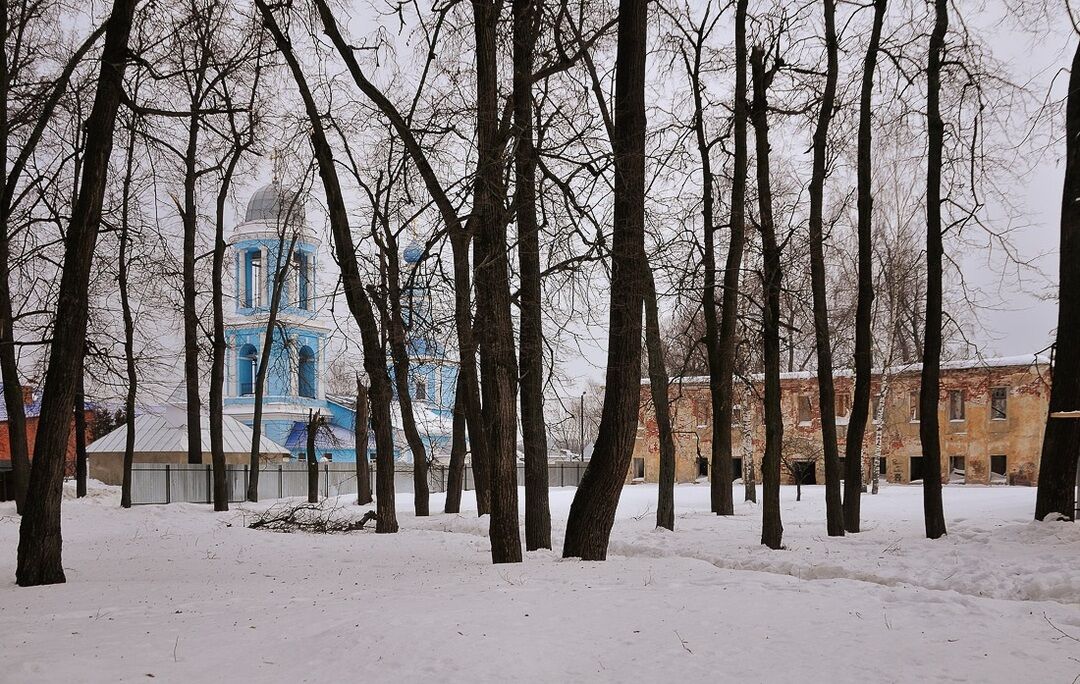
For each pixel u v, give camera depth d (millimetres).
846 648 6961
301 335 54594
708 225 24438
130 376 29906
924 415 17594
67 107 22188
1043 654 6699
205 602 10195
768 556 15242
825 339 19219
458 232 14883
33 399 48281
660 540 18781
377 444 23297
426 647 6941
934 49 18047
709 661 6680
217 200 30734
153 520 25844
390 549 18953
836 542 17328
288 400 59469
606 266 14789
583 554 14562
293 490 44562
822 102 19266
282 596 10625
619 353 14711
